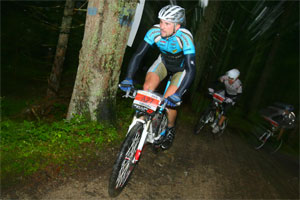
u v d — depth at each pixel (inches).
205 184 144.8
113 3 139.5
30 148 121.2
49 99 249.3
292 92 759.7
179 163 159.8
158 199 116.0
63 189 103.5
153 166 143.7
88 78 153.9
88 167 122.0
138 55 109.7
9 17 313.1
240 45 693.3
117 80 163.3
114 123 166.7
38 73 365.7
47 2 300.0
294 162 294.5
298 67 744.3
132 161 105.0
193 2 374.3
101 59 150.3
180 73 121.7
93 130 148.4
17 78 340.8
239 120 509.0
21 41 337.1
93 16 143.2
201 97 544.1
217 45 581.0
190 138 223.9
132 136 96.5
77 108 159.2
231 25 565.0
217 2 336.8
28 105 247.4
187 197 125.3
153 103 99.3
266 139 281.0
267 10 527.5
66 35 248.7
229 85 229.0
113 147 146.8
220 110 245.9
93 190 107.3
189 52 108.3
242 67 776.9
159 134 128.1
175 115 137.1
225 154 212.2
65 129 139.5
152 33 111.2
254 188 162.9
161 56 124.9
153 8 346.3
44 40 339.6
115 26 144.1
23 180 102.0
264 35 611.5
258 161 230.8
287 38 689.0
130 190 115.3
